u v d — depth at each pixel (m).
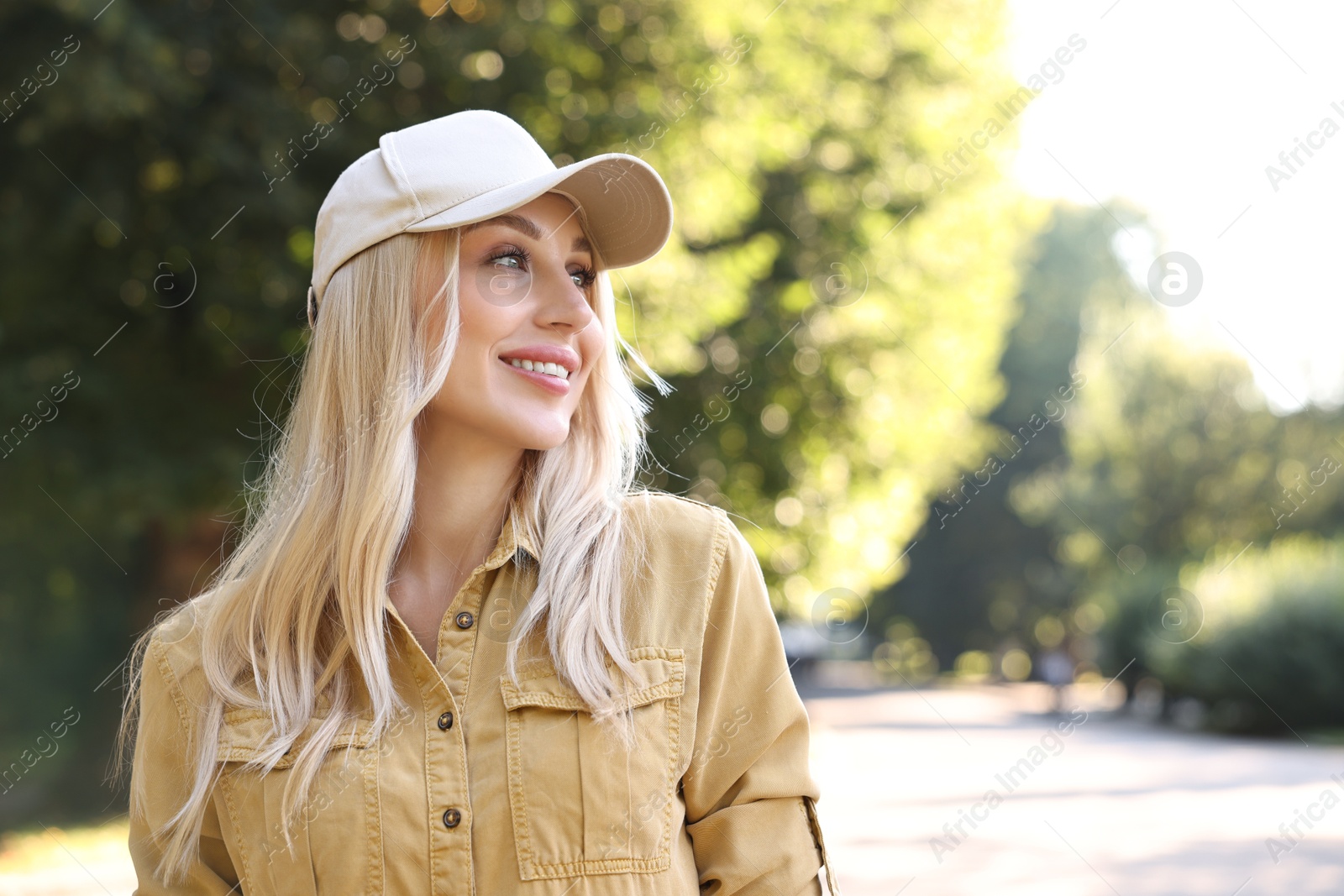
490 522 1.69
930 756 15.85
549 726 1.52
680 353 8.55
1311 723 19.16
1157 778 13.16
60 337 8.91
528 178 1.65
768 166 10.95
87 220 8.06
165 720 1.69
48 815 9.29
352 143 8.18
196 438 9.08
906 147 12.99
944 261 13.77
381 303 1.62
